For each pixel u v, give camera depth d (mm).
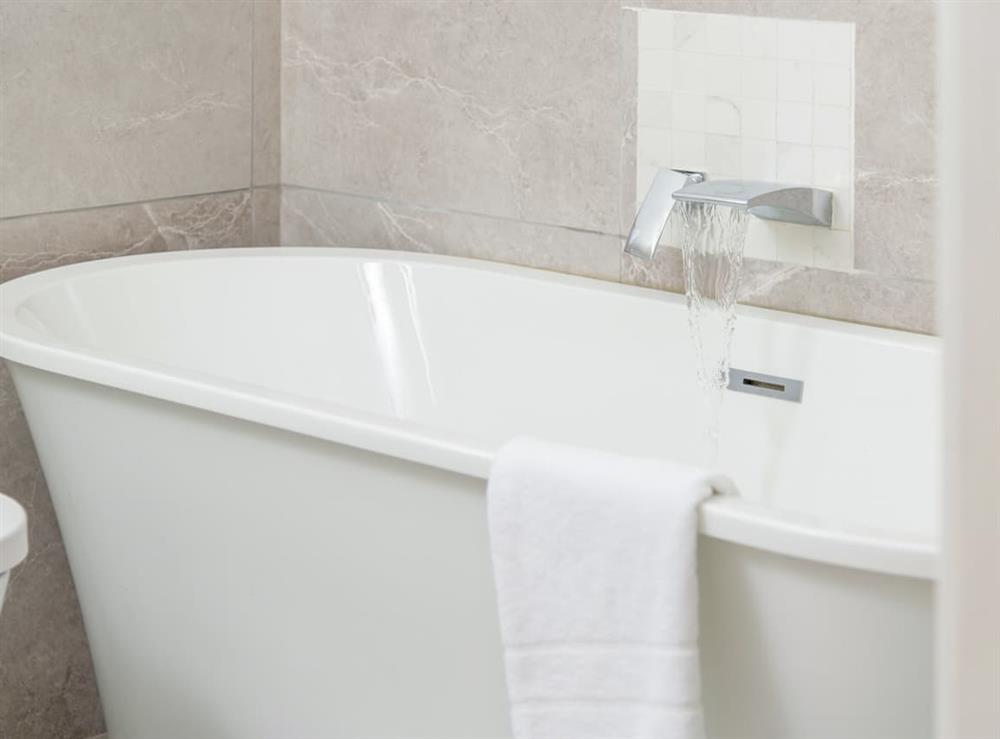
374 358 2209
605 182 2096
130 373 1593
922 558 1078
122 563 1754
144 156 2242
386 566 1465
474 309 2158
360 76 2354
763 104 1914
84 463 1736
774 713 1223
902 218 1821
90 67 2139
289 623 1588
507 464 1252
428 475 1383
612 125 2070
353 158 2395
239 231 2430
